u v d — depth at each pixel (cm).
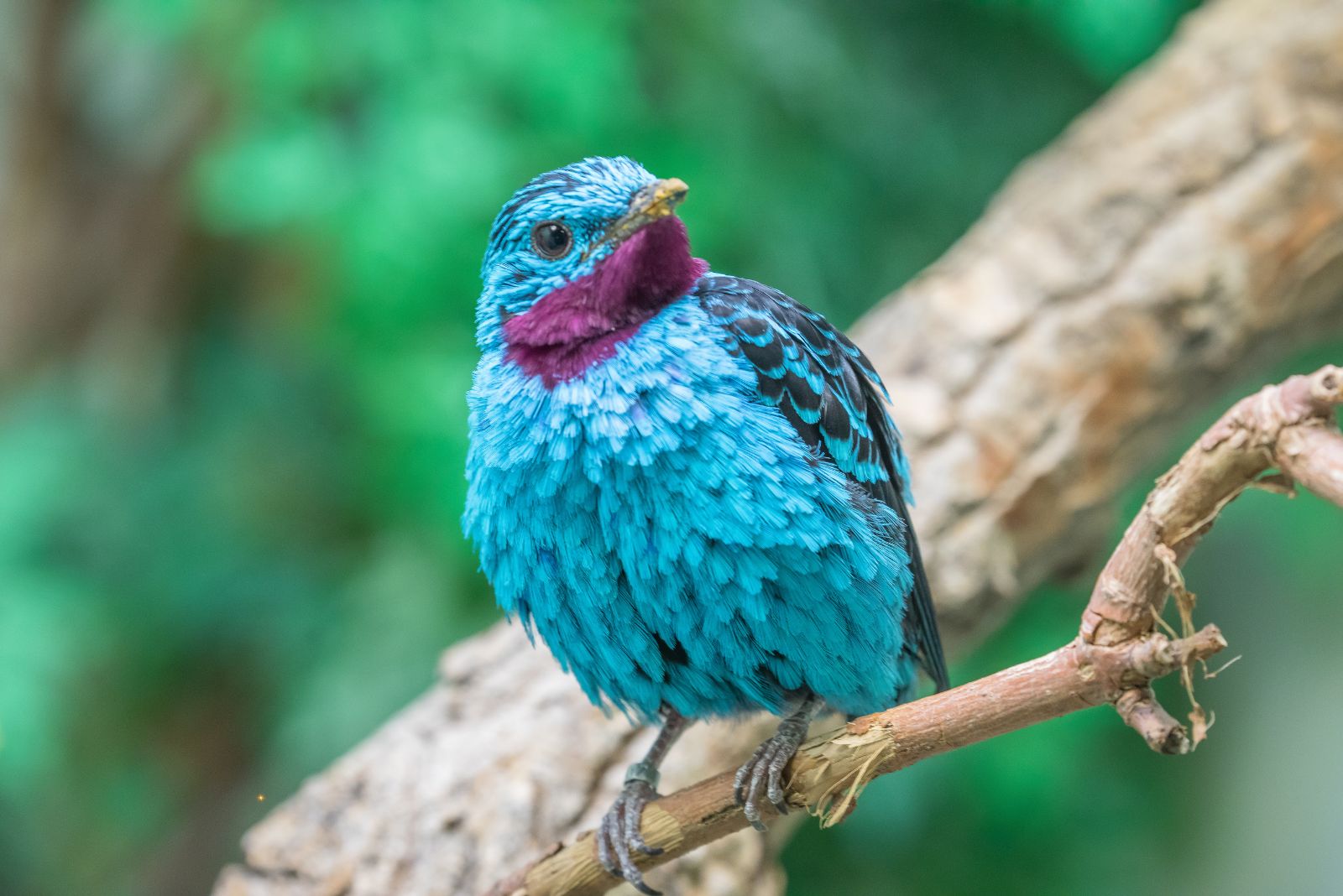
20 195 1680
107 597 1397
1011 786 1272
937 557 895
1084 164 1020
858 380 721
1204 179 977
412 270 1166
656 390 605
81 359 1662
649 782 663
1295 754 1520
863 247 1368
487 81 1172
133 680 1448
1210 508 456
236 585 1393
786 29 1286
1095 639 481
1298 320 992
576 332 623
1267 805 1509
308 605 1380
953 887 1338
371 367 1220
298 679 1338
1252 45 1008
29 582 1327
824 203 1328
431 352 1198
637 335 619
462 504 1185
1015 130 1420
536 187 660
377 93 1191
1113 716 1312
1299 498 1324
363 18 1167
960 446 923
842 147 1347
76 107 1655
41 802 1499
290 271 1499
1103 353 949
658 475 598
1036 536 938
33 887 1521
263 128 1217
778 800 589
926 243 1391
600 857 621
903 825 1260
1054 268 975
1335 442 424
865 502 639
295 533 1416
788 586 605
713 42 1271
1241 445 441
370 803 795
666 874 765
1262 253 961
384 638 1244
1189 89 1015
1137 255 967
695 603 612
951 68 1410
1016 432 932
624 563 612
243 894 781
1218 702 1547
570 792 785
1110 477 955
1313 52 981
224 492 1422
